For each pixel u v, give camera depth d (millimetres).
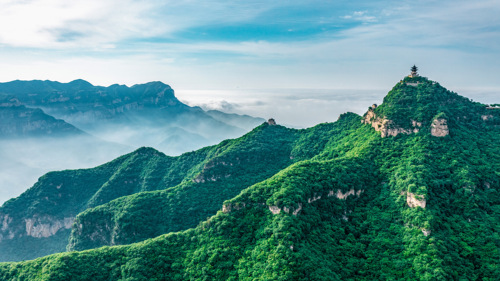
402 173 180000
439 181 171000
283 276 125438
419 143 198750
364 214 170375
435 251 137625
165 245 165500
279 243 137250
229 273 141500
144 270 154250
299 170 178750
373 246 150750
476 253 143125
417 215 153125
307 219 153875
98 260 162375
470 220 158500
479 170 181125
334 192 172750
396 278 135250
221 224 160250
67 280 151875
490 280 133500
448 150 193000
